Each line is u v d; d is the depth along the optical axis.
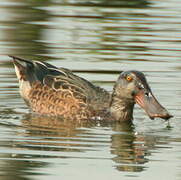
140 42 21.14
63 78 16.53
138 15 24.34
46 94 16.25
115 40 21.30
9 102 16.78
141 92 15.29
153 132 14.48
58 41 21.09
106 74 18.34
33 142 13.36
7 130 14.24
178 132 14.55
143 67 18.94
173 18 24.02
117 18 23.84
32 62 17.02
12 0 25.44
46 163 12.20
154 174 11.77
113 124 15.34
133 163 12.29
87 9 25.02
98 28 22.56
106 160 12.40
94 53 20.06
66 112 15.83
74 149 12.95
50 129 14.53
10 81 18.02
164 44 21.03
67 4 25.69
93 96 16.08
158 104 15.11
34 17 23.62
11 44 20.80
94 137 13.97
